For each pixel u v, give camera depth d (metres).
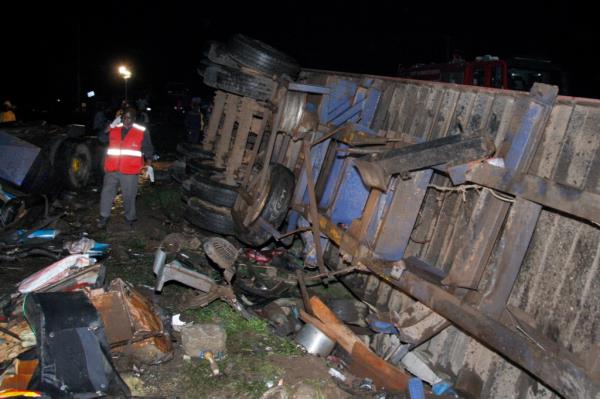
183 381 4.04
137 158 7.24
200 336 4.40
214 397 3.91
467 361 4.42
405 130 5.82
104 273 4.77
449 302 3.77
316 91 6.49
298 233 6.49
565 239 3.73
